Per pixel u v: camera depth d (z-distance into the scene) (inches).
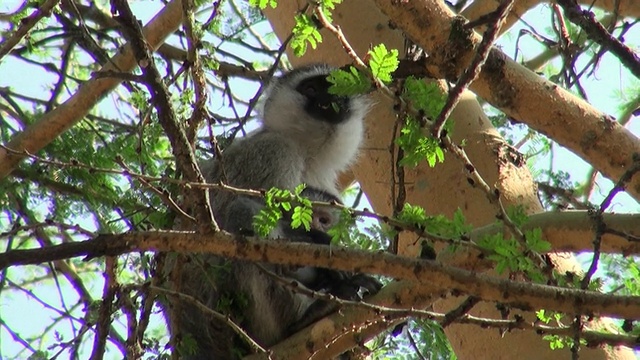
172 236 279.4
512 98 358.3
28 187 451.8
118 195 417.4
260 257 282.8
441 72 339.6
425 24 339.6
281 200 287.9
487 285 269.6
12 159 427.8
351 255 280.1
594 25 304.2
